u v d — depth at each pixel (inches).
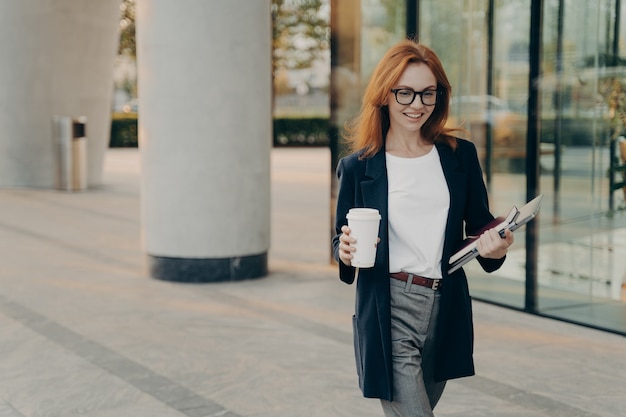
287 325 232.2
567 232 239.5
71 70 590.2
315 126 1321.4
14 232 398.6
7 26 578.2
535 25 242.1
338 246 112.7
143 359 200.8
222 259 285.4
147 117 282.2
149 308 251.1
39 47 580.1
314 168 821.9
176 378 186.9
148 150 284.0
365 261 106.2
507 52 251.1
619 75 224.8
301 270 310.2
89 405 169.8
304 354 204.8
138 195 555.5
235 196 283.4
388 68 110.2
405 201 111.0
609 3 225.3
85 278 294.4
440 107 114.5
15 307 252.4
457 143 115.0
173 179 280.4
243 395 175.8
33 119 587.2
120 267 313.7
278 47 1379.2
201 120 275.4
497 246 105.3
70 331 225.6
